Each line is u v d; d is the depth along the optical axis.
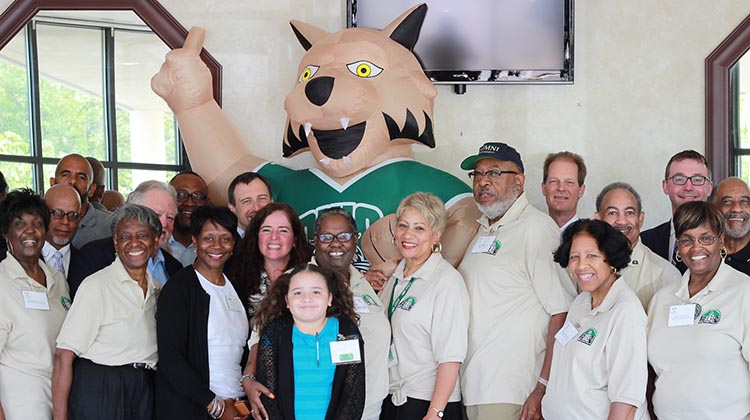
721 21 5.28
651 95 5.31
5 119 5.32
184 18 5.36
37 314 3.66
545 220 3.94
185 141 4.95
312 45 4.71
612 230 3.38
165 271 4.10
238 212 4.34
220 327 3.59
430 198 3.77
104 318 3.57
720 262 3.40
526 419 3.73
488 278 3.87
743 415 3.29
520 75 5.17
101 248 3.93
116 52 5.33
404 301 3.74
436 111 5.32
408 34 4.61
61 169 4.65
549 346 3.77
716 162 5.25
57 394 3.52
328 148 4.39
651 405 3.62
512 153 4.00
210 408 3.49
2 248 3.98
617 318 3.30
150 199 4.13
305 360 3.32
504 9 5.16
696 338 3.32
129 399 3.57
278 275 3.81
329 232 3.72
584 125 5.32
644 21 5.31
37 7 5.30
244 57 5.38
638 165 5.31
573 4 5.14
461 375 3.90
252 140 5.37
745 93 5.26
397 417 3.71
